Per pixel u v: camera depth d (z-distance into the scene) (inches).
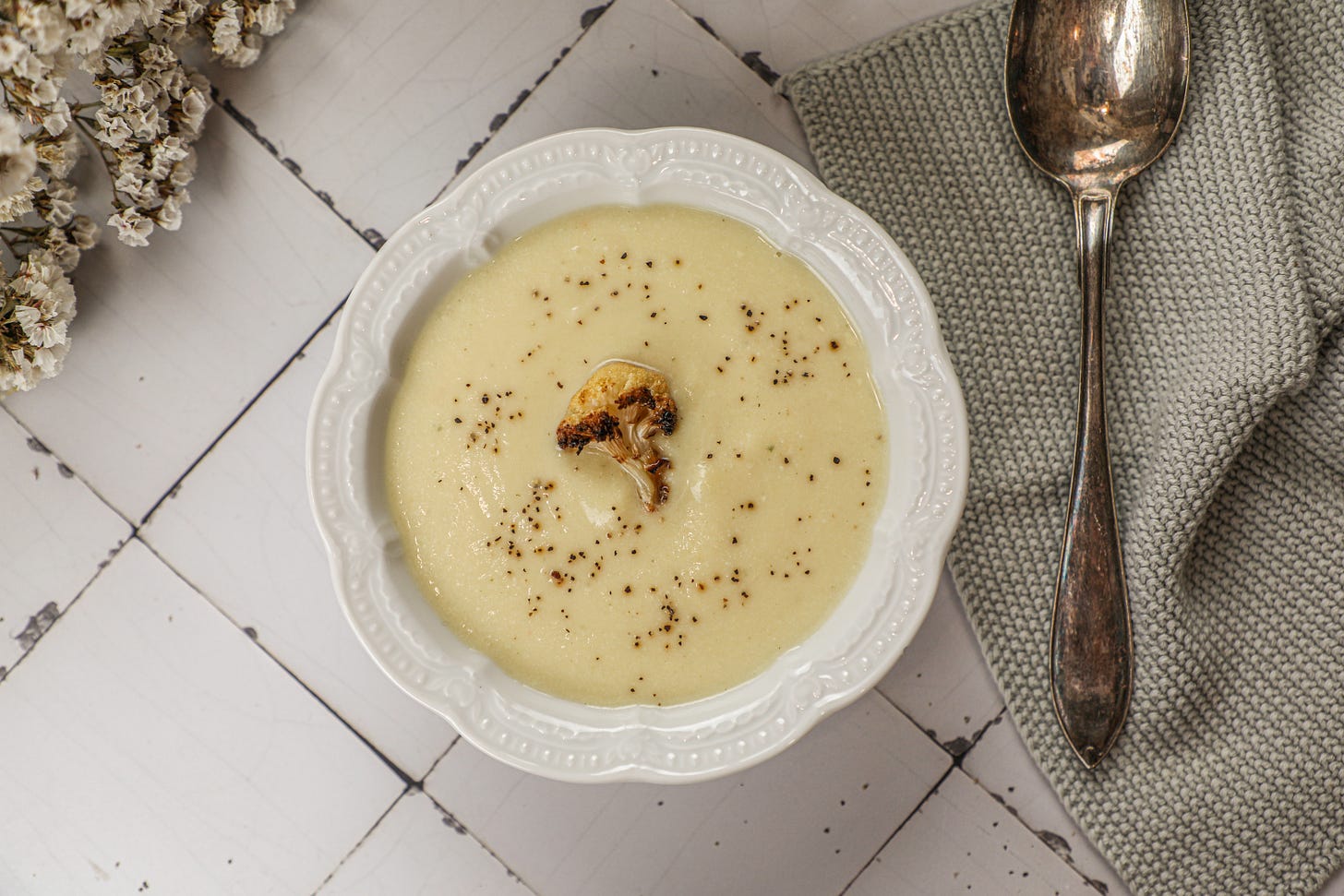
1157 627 17.1
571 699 16.3
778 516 16.1
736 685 16.2
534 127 17.5
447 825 17.8
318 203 17.6
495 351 16.2
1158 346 17.2
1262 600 17.3
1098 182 16.9
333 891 17.8
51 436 17.8
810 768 17.7
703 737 15.9
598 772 15.9
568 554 16.2
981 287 17.3
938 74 17.3
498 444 16.2
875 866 17.7
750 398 16.1
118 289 17.7
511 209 15.9
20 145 14.8
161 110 17.0
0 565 17.8
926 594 15.8
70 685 17.9
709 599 16.1
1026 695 17.3
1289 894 17.3
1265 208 16.8
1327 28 16.9
